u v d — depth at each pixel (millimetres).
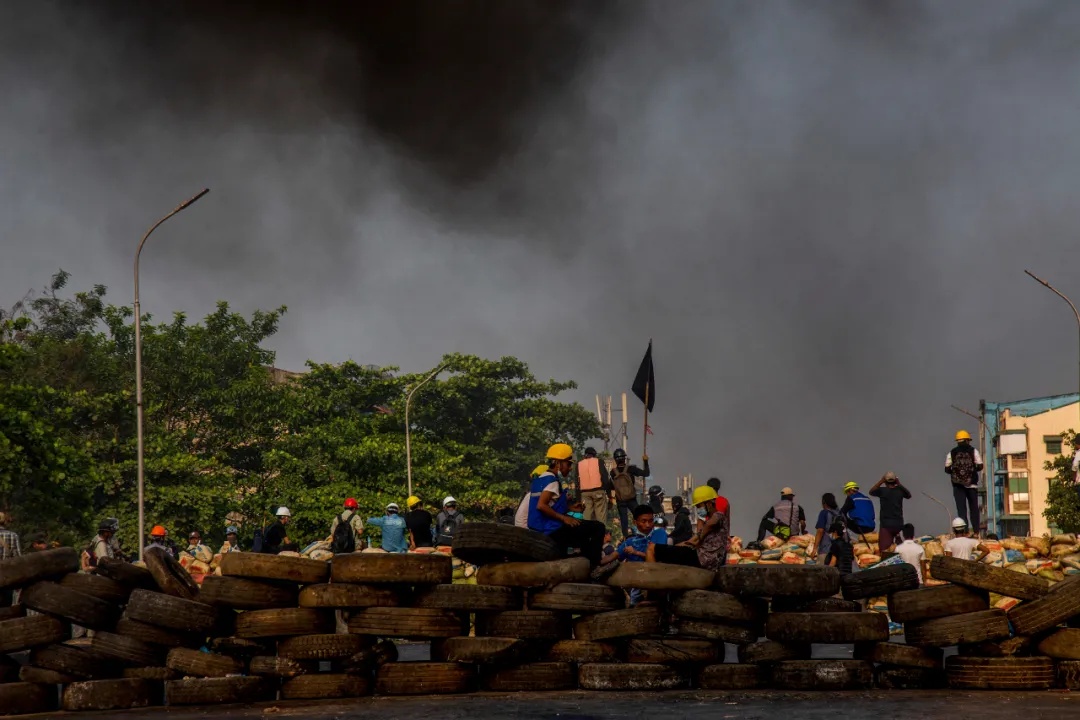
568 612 27375
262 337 115062
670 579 27172
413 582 26625
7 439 71000
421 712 22609
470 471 115688
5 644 25641
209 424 108438
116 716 23797
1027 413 174125
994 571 26016
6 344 78625
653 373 53625
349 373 118125
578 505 34250
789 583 26812
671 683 26438
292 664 25922
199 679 25500
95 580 27047
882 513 53031
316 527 101875
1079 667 24875
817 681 26172
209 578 26625
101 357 103688
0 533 38719
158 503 91062
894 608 26672
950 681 26047
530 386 131375
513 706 23391
